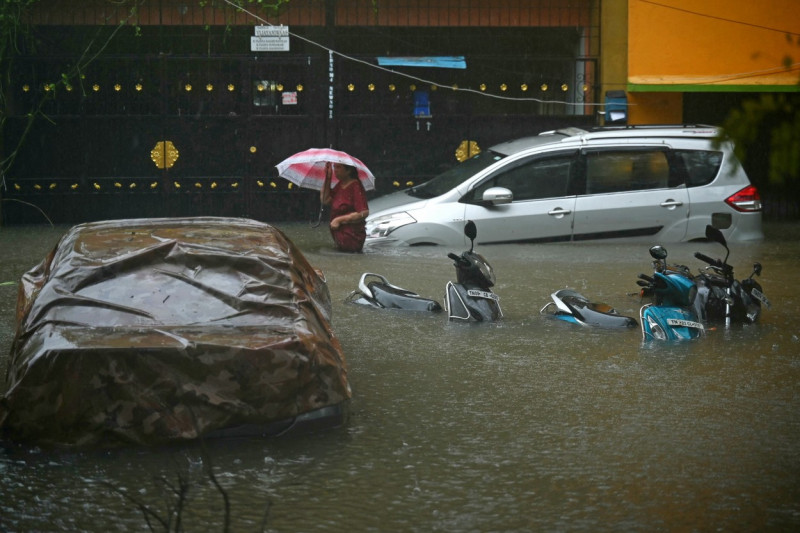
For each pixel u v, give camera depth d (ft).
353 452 18.67
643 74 57.26
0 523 15.43
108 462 17.97
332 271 39.78
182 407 18.30
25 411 18.02
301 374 19.01
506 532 15.15
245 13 56.80
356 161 44.34
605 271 39.91
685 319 29.17
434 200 45.68
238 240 22.29
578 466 18.04
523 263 41.60
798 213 59.62
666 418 21.02
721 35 57.06
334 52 56.75
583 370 25.17
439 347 27.66
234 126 57.52
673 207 46.42
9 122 56.03
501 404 22.03
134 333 18.97
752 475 17.58
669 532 15.15
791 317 32.17
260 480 17.24
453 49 58.03
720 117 60.39
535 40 58.39
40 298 19.99
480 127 58.29
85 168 56.90
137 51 56.80
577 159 46.26
